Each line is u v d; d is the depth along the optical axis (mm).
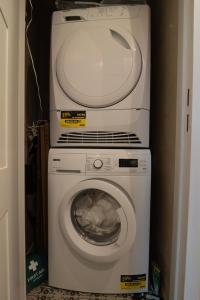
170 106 1325
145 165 1336
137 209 1324
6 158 975
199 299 1025
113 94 1336
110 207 1409
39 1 1884
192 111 970
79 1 1582
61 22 1405
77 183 1339
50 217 1386
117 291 1362
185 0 1043
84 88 1353
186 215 1017
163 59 1479
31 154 1653
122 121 1356
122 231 1295
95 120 1370
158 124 1573
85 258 1359
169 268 1274
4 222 958
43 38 2043
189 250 1013
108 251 1324
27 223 1653
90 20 1379
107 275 1359
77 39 1367
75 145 1404
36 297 1350
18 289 1141
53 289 1405
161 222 1465
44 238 1643
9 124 1004
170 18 1338
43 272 1475
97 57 1343
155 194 1613
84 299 1337
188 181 1000
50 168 1373
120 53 1335
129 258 1344
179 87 1109
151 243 1668
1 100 916
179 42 1108
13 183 1065
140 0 1489
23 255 1153
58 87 1397
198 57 961
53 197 1372
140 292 1373
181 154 1100
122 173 1324
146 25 1359
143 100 1353
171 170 1282
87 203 1432
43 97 2043
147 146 1386
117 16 1369
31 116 1800
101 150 1356
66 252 1380
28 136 1656
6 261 984
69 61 1361
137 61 1335
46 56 2051
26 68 1661
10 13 997
